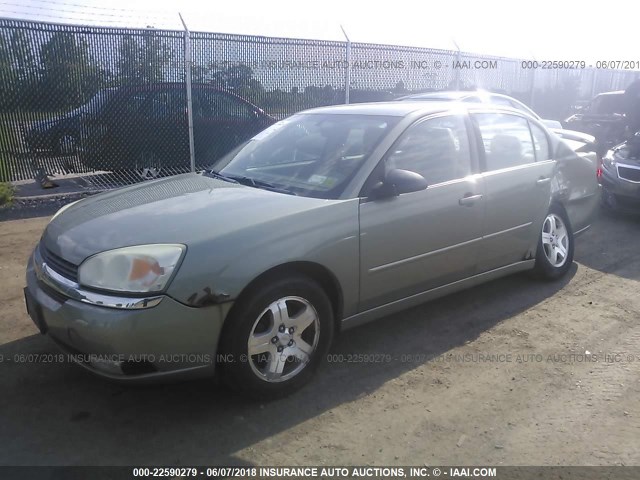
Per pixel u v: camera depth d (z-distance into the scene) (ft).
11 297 15.26
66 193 26.89
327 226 10.93
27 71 24.99
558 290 16.38
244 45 30.42
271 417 10.21
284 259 10.18
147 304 9.07
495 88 44.62
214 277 9.47
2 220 23.24
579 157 17.83
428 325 14.05
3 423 9.95
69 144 26.61
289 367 10.89
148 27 27.45
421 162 12.95
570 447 9.37
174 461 9.03
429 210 12.61
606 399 10.78
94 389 11.05
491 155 14.61
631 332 13.66
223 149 30.71
